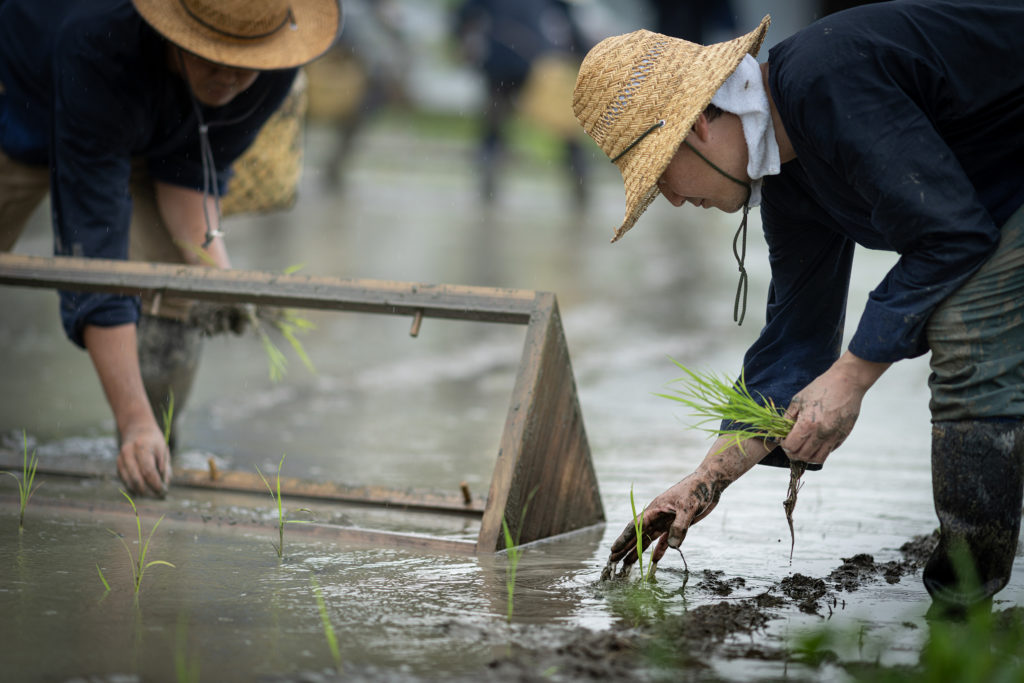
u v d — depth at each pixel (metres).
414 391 11.40
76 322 7.16
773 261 5.66
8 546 5.59
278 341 13.74
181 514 6.32
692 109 4.71
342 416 10.17
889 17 4.71
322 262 17.83
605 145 5.05
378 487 7.34
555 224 25.12
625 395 11.28
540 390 5.96
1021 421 4.59
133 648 4.15
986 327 4.53
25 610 4.56
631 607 4.84
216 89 7.31
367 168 34.44
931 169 4.48
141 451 6.94
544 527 6.30
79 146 7.16
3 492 6.97
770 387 5.59
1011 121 4.74
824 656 4.18
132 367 7.23
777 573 5.50
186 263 8.27
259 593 4.91
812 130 4.60
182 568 5.30
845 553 5.94
